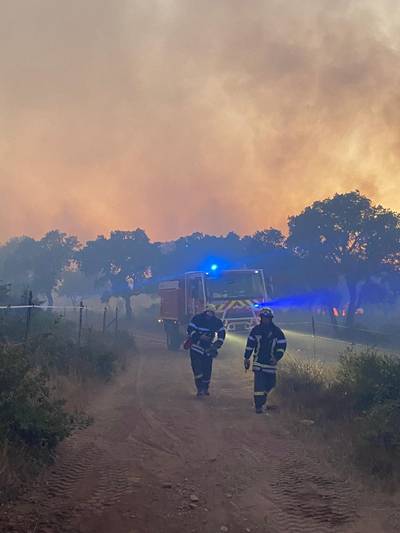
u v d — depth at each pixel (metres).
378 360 8.56
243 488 5.00
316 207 33.16
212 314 10.37
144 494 4.73
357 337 25.22
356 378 8.13
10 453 4.98
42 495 4.58
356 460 5.54
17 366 5.89
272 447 6.46
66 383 9.20
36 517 4.09
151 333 33.12
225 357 16.80
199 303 18.25
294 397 8.84
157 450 6.27
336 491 4.92
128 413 8.31
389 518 4.28
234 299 18.02
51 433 5.49
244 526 4.15
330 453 6.00
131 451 6.16
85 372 10.73
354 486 5.03
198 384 10.13
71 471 5.29
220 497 4.76
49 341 10.91
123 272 51.62
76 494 4.65
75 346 12.50
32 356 9.51
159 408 8.80
